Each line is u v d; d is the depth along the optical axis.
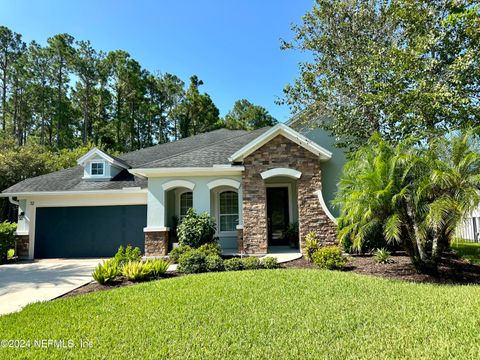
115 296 8.27
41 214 18.73
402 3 13.68
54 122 56.41
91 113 57.81
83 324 6.34
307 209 15.30
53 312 7.17
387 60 13.56
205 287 8.76
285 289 8.30
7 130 55.47
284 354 4.73
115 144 52.19
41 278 11.88
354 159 11.53
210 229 15.34
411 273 10.36
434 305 6.68
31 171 29.86
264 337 5.36
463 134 9.66
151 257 15.88
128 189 18.02
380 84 13.17
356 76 14.91
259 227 15.38
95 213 18.58
